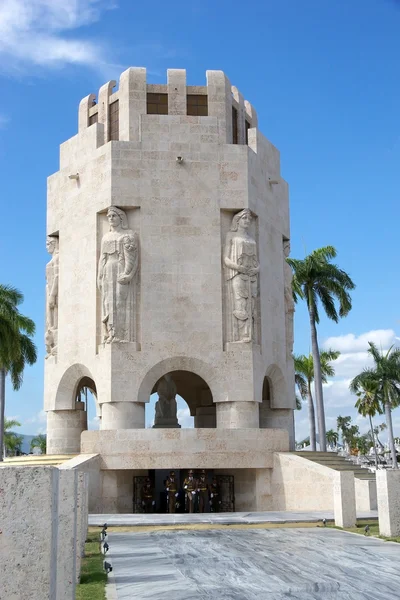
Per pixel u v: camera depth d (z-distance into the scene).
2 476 5.91
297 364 66.00
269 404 36.69
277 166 38.78
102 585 11.50
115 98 35.78
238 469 31.55
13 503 5.90
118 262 32.91
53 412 35.78
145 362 32.34
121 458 30.02
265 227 36.06
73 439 35.50
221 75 35.66
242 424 32.25
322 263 50.19
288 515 24.45
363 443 137.00
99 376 32.66
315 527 20.67
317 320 50.44
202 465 30.00
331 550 15.06
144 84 34.94
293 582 11.40
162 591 10.87
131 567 13.45
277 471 30.27
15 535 5.86
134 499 30.70
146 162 33.94
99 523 22.39
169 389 38.59
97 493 29.81
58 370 35.34
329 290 50.03
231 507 31.23
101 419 32.56
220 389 32.50
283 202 38.97
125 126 34.50
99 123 35.38
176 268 33.22
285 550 15.26
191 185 33.97
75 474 10.23
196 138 34.41
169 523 22.20
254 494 30.77
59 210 37.00
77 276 35.00
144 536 19.08
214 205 33.94
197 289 33.16
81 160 35.81
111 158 33.81
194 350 32.62
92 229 34.44
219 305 33.09
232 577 12.00
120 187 33.62
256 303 34.34
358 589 10.70
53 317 36.62
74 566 9.92
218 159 34.38
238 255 33.31
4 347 46.91
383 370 63.78
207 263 33.41
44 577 5.85
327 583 11.23
